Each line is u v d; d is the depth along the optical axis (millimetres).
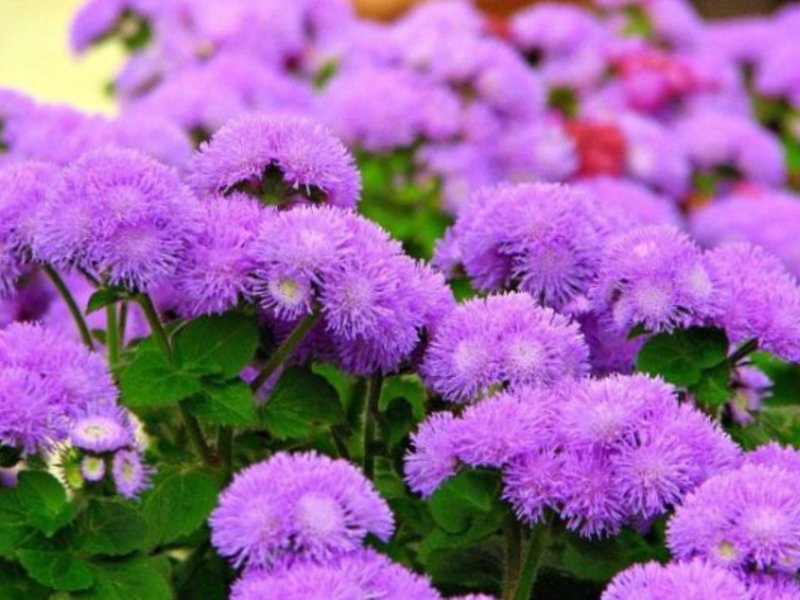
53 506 441
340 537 419
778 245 739
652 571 422
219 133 484
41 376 446
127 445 444
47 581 432
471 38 781
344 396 529
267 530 419
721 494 431
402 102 737
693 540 430
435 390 479
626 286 479
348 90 748
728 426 515
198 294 458
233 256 458
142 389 458
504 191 506
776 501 428
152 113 725
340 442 500
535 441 447
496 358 462
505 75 767
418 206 737
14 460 446
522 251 495
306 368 480
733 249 505
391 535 454
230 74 761
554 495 444
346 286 453
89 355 455
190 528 463
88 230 449
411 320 464
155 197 453
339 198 485
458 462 454
